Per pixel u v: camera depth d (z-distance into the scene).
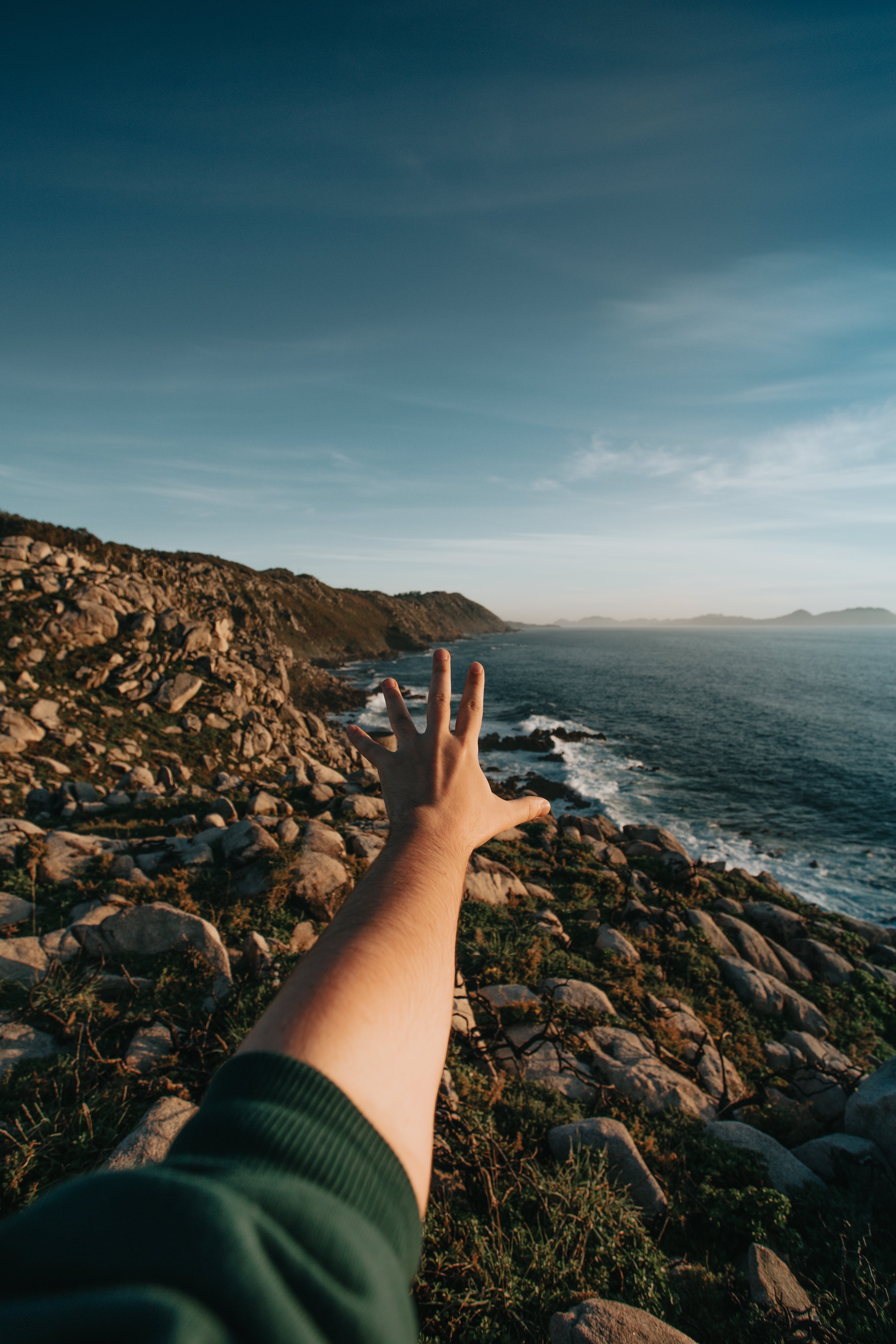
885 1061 11.55
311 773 30.45
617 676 130.25
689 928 15.62
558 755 55.50
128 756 32.53
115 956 9.19
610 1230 5.59
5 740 28.98
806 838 36.19
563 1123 7.17
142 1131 5.25
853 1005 14.33
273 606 141.38
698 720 77.31
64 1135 5.63
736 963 14.10
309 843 13.53
